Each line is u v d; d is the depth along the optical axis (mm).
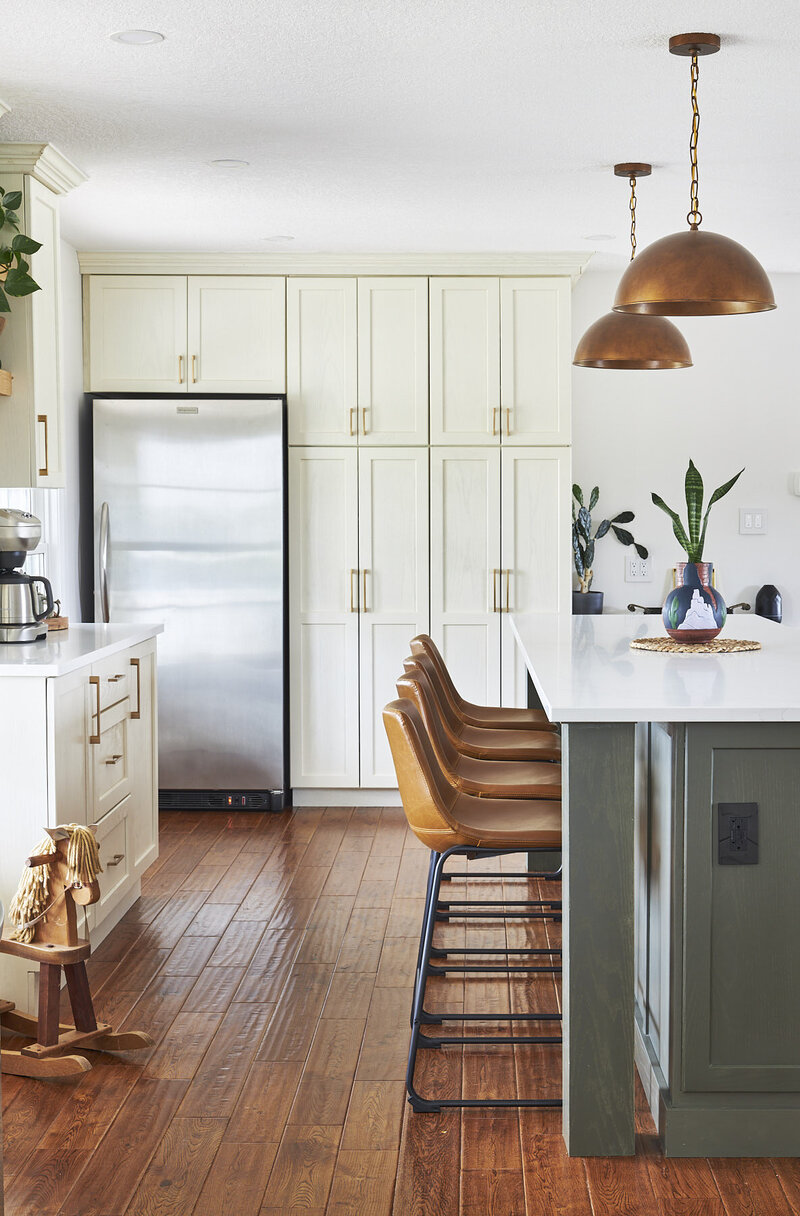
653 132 3691
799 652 3508
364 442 5582
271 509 5500
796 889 2521
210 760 5617
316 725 5688
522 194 4434
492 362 5559
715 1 2721
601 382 6223
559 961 3664
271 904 4223
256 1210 2320
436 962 3656
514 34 2920
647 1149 2576
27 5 2729
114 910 3996
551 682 2834
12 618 3801
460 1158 2523
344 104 3428
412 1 2715
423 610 5641
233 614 5551
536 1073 2928
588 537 6094
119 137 3729
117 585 5551
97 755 3686
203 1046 3074
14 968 3277
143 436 5500
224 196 4445
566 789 2525
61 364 4090
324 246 5348
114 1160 2512
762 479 6273
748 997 2535
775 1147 2545
